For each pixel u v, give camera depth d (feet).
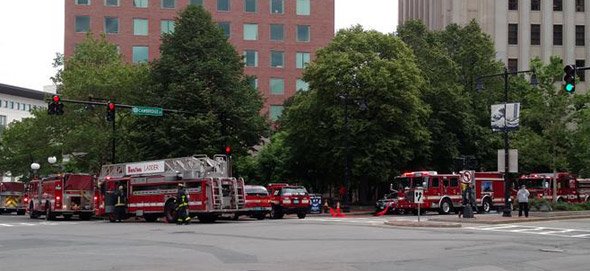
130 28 269.64
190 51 155.43
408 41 181.98
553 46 261.65
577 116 146.30
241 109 152.46
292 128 161.99
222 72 152.97
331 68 151.94
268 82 277.44
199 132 146.92
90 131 150.10
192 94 147.13
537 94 147.54
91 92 154.10
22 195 174.81
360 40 156.04
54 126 158.40
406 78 149.38
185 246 62.08
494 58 204.64
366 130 150.71
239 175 189.16
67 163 173.99
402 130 153.58
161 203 110.01
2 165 207.41
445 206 142.92
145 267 45.85
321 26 282.56
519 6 262.06
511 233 81.46
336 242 66.39
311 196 147.74
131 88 156.66
